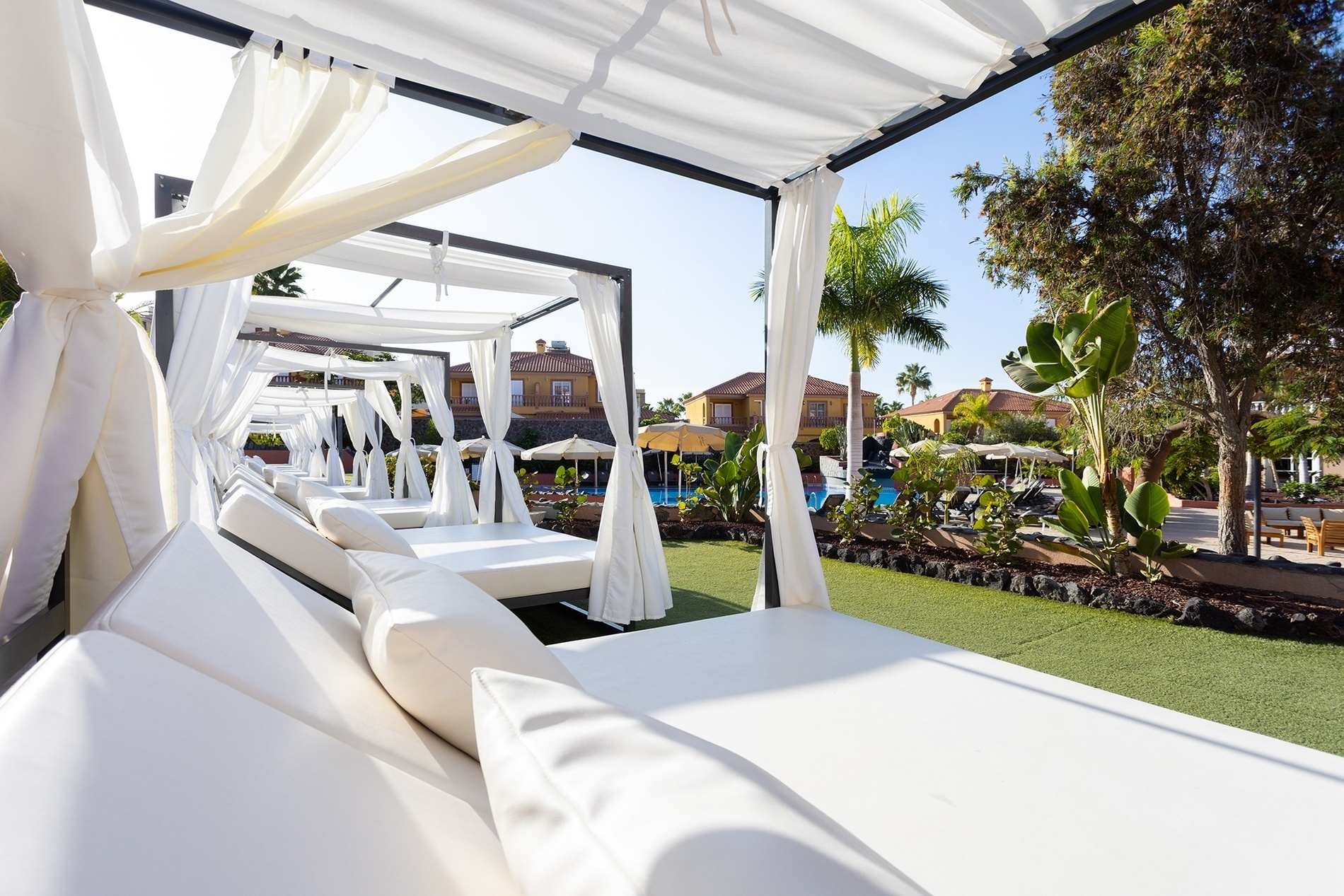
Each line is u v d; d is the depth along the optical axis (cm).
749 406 2962
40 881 37
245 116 194
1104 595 509
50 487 140
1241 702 323
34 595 138
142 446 158
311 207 204
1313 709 314
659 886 43
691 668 221
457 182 233
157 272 172
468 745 108
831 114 271
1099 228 768
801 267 323
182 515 302
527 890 52
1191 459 1113
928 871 115
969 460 1333
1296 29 681
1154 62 752
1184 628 452
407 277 460
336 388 1236
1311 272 691
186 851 47
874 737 168
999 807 136
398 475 1047
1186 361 782
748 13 208
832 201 320
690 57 231
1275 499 1401
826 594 325
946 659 230
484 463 724
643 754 59
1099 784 145
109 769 51
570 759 59
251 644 99
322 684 101
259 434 2473
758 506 1002
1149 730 173
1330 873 115
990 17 209
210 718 68
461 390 2692
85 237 137
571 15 206
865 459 2395
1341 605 479
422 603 121
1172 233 755
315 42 201
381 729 98
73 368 144
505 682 73
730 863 44
